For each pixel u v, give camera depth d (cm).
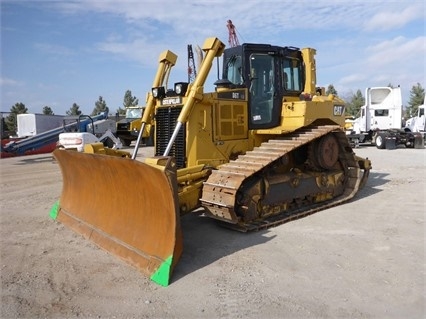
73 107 6369
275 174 649
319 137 701
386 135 2078
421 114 2417
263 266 442
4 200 837
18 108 5572
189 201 557
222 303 359
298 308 346
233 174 554
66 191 662
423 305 347
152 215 457
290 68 744
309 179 702
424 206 713
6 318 341
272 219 620
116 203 523
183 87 611
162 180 413
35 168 1444
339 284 391
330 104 741
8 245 531
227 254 482
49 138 2088
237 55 690
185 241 534
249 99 683
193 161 605
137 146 669
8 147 1948
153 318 336
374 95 2277
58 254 493
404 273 414
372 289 379
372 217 643
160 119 651
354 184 789
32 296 381
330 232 564
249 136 684
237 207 577
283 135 688
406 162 1398
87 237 547
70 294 384
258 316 335
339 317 330
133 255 458
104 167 504
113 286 399
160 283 402
